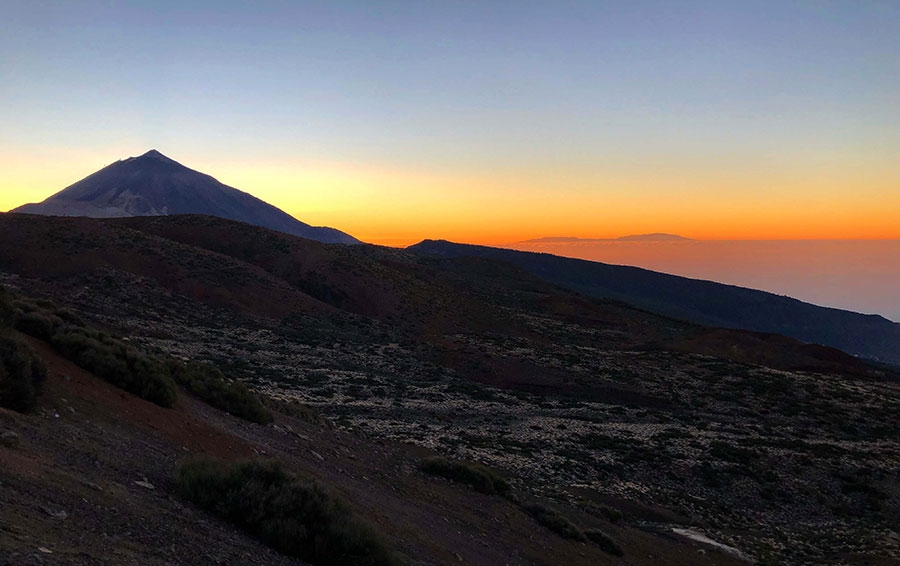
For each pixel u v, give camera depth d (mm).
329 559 8570
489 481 20656
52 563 4852
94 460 8602
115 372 13461
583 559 16938
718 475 34094
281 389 42156
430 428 36719
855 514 31625
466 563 12492
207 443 12523
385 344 69750
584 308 121625
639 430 43031
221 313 67438
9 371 9680
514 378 61000
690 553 21938
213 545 7309
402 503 15344
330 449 18297
